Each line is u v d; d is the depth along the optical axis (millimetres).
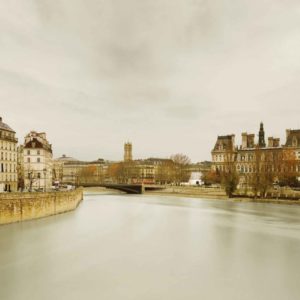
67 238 54500
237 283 36156
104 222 71875
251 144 183875
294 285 35750
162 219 78750
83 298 32031
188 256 45688
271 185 129375
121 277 37219
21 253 45281
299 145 162250
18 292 33062
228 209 99875
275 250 49344
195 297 32656
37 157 140750
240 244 52875
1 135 114250
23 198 67688
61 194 84125
